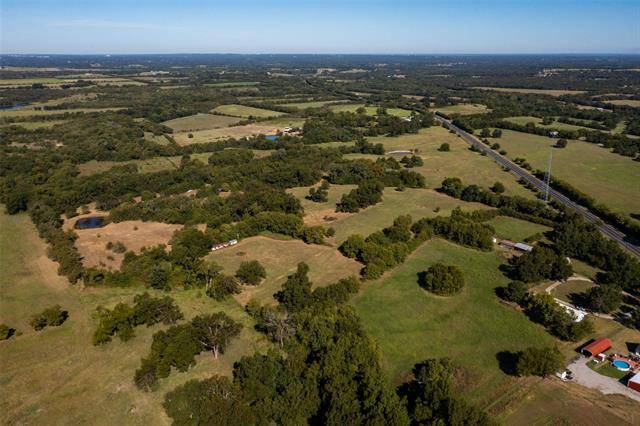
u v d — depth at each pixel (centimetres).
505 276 10488
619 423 6184
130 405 6656
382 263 10500
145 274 10244
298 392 6356
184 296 9744
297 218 12812
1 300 9631
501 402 6631
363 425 5662
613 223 13625
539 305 8725
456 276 9656
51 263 11331
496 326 8538
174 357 7306
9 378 7269
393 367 7444
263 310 8581
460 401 5822
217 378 6931
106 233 13075
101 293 9894
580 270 10712
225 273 10469
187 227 13175
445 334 8312
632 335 8194
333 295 9062
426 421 5856
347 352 6919
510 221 13988
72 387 7069
